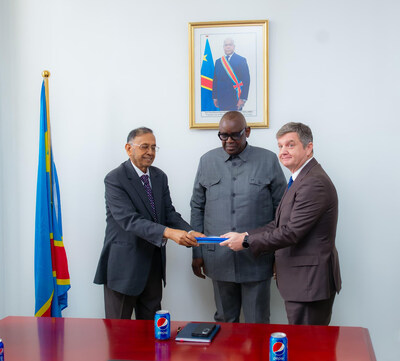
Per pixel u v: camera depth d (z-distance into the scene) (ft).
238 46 9.18
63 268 8.84
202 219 8.62
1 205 9.92
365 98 8.98
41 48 9.71
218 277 8.13
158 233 7.64
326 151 9.09
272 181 8.14
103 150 9.64
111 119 9.60
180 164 9.47
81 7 9.59
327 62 9.04
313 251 6.64
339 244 9.17
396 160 8.95
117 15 9.52
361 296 9.16
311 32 9.05
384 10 8.87
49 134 8.83
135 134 7.99
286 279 6.84
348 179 9.07
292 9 9.08
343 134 9.05
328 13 9.00
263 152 8.29
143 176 8.30
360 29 8.94
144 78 9.50
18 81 9.78
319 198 6.52
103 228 9.71
